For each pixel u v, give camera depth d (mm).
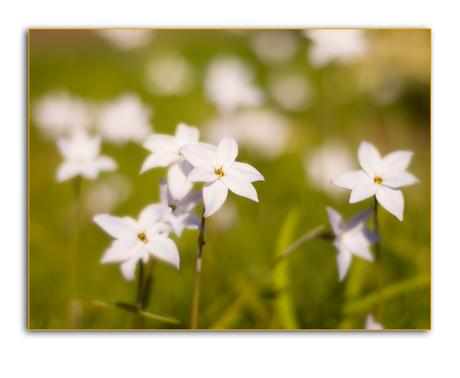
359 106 879
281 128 781
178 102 906
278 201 636
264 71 1026
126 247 384
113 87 951
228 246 556
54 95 711
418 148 790
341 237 423
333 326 492
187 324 498
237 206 642
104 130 529
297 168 716
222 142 393
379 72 867
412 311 484
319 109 845
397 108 866
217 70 928
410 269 513
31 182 697
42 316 503
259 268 539
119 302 406
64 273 538
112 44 951
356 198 397
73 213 616
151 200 637
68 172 453
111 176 668
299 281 517
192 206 404
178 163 394
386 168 406
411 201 552
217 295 518
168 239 389
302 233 575
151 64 1036
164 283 519
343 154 690
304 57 1044
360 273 486
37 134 771
